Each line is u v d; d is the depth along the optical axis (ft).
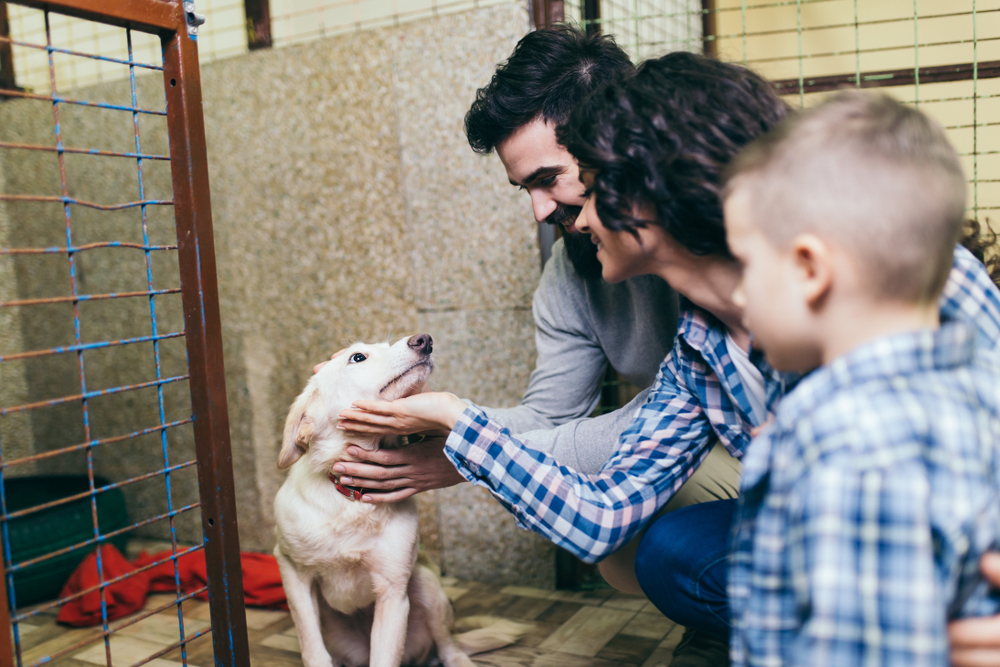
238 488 9.74
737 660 2.91
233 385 9.68
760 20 10.90
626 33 9.18
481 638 6.57
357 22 8.64
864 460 2.36
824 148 2.58
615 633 6.89
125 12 3.92
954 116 9.43
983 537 2.50
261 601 7.85
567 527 4.22
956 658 2.65
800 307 2.70
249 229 9.45
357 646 6.55
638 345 5.98
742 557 2.96
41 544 8.21
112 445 10.42
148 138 9.73
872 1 10.20
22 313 10.84
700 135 3.38
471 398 8.57
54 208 10.38
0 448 10.51
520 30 7.92
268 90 9.12
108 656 4.03
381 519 5.79
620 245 3.84
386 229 8.77
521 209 8.15
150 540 10.23
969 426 2.50
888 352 2.58
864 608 2.28
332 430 5.86
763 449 2.83
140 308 10.03
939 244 2.56
